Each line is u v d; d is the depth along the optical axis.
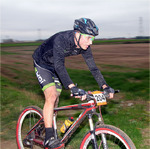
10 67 12.82
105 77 8.12
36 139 2.57
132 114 4.00
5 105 4.80
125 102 4.84
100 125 2.01
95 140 2.02
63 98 5.31
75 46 2.13
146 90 5.91
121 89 6.23
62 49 2.10
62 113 4.27
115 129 1.90
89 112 2.05
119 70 10.05
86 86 6.63
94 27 2.00
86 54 2.26
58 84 2.42
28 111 2.76
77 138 3.16
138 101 4.90
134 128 3.33
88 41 2.03
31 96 5.48
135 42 26.45
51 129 2.22
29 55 21.41
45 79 2.23
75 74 8.98
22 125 2.99
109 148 2.71
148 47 20.98
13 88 6.62
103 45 26.36
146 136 3.12
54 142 2.20
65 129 2.28
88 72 9.45
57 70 2.05
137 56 16.06
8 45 39.62
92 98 1.97
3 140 3.26
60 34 2.19
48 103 2.21
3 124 3.84
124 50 20.08
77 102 4.90
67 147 2.96
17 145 2.83
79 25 2.01
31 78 8.62
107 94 2.03
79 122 2.14
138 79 7.57
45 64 2.28
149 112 4.10
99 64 12.78
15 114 4.28
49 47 2.23
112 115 3.97
